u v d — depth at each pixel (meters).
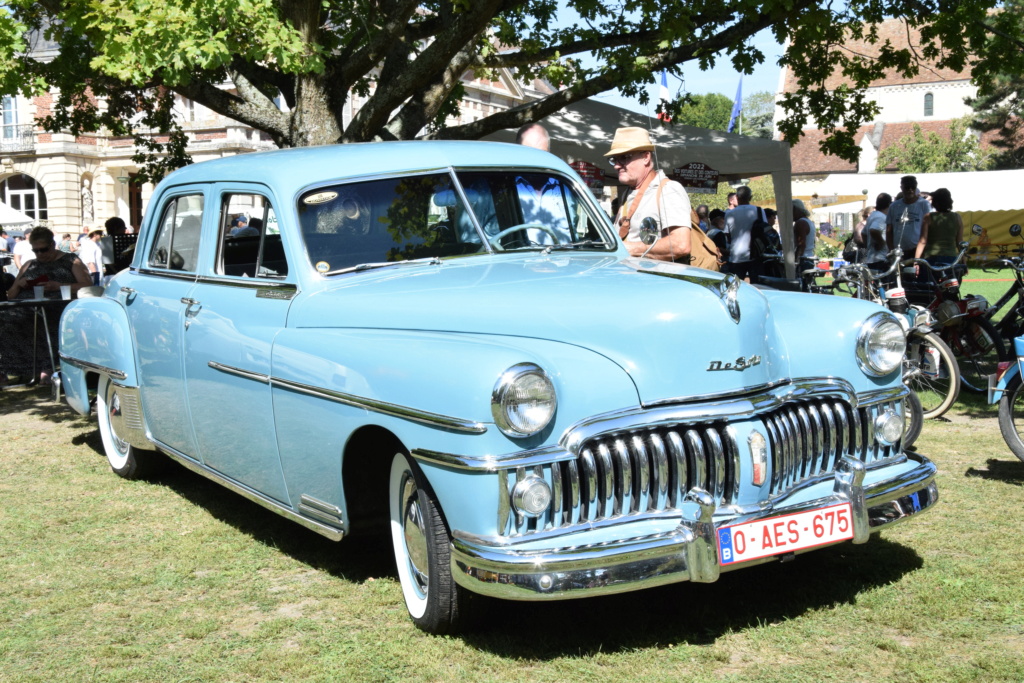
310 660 3.48
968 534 4.65
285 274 4.30
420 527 3.60
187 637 3.74
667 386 3.32
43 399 9.54
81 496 5.87
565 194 4.86
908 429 6.27
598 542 3.16
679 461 3.30
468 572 3.19
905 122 86.19
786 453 3.50
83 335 6.20
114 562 4.65
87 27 7.97
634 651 3.45
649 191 5.48
